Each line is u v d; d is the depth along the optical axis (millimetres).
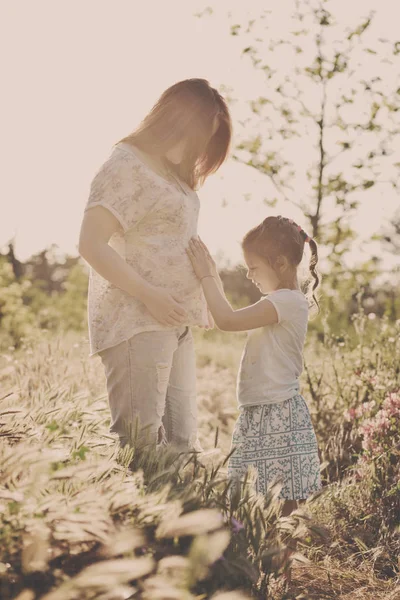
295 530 2678
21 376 5016
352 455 4348
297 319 3377
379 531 3682
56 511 2020
